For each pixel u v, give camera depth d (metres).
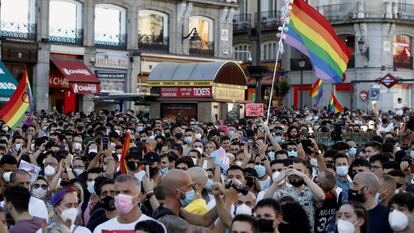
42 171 14.11
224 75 33.28
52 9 43.97
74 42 45.03
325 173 10.51
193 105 33.28
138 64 47.56
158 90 34.28
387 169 12.41
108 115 33.06
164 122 28.02
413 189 11.84
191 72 33.47
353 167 12.42
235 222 7.28
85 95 45.22
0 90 34.09
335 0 61.94
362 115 38.94
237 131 22.67
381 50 60.12
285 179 10.68
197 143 17.91
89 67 45.47
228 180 11.87
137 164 12.83
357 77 60.44
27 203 8.89
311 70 61.78
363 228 8.38
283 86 61.41
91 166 14.34
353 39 61.62
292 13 18.56
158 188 8.88
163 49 49.12
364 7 60.09
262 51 65.00
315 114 39.81
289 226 9.02
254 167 13.95
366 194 9.54
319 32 18.80
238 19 65.38
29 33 43.06
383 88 59.09
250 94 62.91
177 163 12.70
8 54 41.97
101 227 8.41
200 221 9.03
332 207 10.51
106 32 46.50
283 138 21.86
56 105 45.16
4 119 21.97
